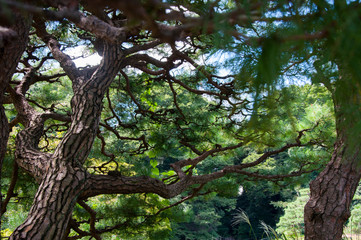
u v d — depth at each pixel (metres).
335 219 2.57
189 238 14.73
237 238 18.28
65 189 2.34
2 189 4.40
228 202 16.08
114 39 0.95
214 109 4.60
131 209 4.04
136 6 0.39
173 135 4.81
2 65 1.77
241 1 0.49
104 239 5.00
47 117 3.59
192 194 4.43
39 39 4.88
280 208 17.89
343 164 2.57
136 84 5.01
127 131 5.26
